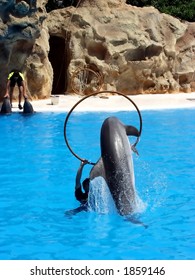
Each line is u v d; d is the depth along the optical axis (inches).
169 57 1247.5
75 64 1178.0
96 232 347.3
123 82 1194.6
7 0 938.1
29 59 1051.3
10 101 990.4
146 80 1204.5
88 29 1193.4
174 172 520.7
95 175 363.3
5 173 520.4
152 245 323.9
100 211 382.0
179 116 892.0
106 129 362.6
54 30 1221.1
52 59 1282.0
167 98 1133.7
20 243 330.0
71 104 1018.7
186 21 1434.5
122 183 356.8
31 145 663.1
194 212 390.3
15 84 984.9
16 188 464.8
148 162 567.8
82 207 394.0
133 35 1197.7
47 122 826.2
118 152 355.3
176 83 1249.4
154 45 1203.2
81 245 324.8
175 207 403.5
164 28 1267.2
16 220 376.8
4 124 813.9
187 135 728.3
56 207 407.5
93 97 1135.6
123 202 362.0
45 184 478.0
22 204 416.2
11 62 1015.6
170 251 313.6
